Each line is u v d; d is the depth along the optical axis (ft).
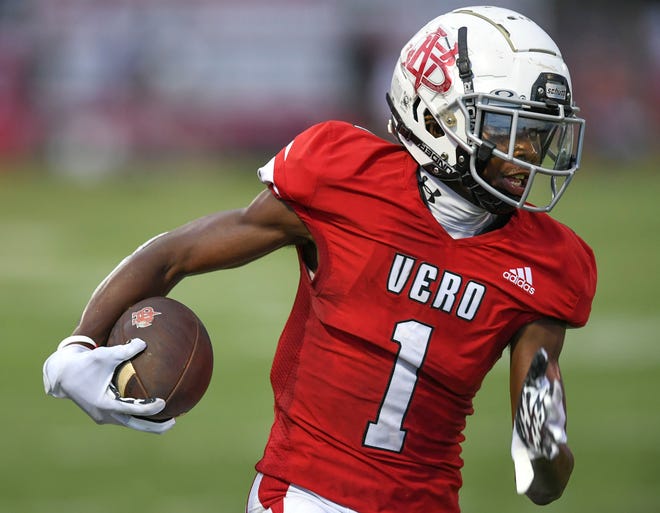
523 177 35.65
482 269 35.55
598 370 97.45
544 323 36.37
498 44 35.35
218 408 84.69
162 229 171.63
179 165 244.83
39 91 243.40
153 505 62.59
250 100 245.65
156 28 244.01
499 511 61.72
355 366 35.81
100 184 232.12
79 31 242.99
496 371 98.94
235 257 37.06
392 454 36.17
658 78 272.72
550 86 35.19
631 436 77.30
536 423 31.27
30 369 97.04
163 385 35.63
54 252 156.56
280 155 36.27
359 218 35.45
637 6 271.90
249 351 103.55
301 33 244.22
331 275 35.78
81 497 64.39
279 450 36.96
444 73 35.53
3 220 187.32
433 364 35.60
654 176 256.93
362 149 35.96
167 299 36.99
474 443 75.66
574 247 36.76
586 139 269.23
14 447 75.20
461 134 35.24
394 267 35.40
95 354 35.12
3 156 244.83
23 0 243.81
